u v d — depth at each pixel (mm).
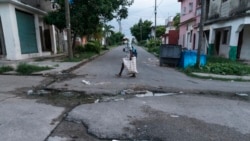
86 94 6395
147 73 10461
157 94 6648
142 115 4789
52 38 20422
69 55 14086
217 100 6137
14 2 12977
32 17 16453
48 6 19688
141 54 24047
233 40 14727
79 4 14953
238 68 11203
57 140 3598
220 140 3752
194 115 4887
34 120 4348
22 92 6422
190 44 24016
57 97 6059
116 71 10648
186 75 10500
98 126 4168
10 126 4043
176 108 5320
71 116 4613
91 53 20766
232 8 15070
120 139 3713
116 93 6547
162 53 13250
